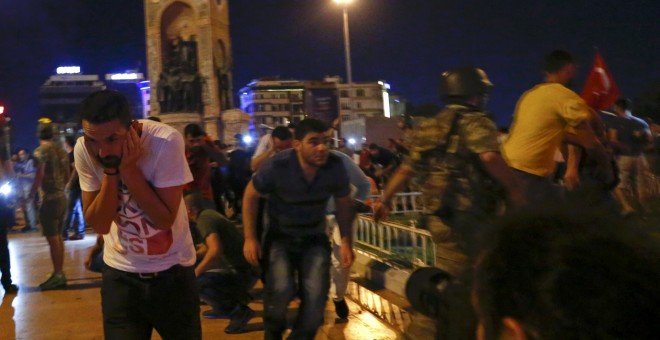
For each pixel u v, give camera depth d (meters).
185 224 3.37
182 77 28.78
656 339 0.82
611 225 0.95
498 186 3.71
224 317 6.27
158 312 3.26
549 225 0.95
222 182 11.34
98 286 7.96
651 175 8.67
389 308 6.28
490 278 0.97
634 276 0.85
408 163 4.10
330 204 5.73
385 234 8.09
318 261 4.36
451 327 1.36
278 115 55.28
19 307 7.01
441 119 3.86
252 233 4.59
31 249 11.65
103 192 2.93
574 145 4.50
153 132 3.05
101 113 2.77
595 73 5.80
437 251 3.83
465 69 3.87
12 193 14.54
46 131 7.94
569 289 0.86
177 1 29.25
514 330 0.92
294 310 6.41
